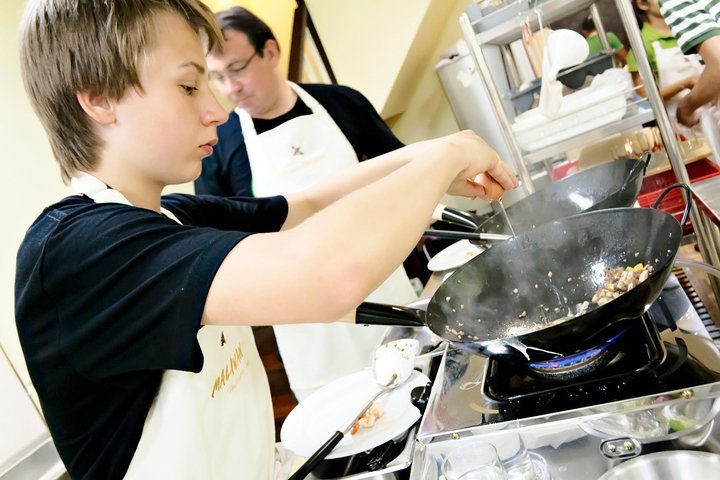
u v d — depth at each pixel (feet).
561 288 2.93
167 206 3.16
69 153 2.35
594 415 2.20
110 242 1.88
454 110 9.41
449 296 2.94
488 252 3.08
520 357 2.42
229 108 9.34
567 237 2.97
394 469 2.53
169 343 1.83
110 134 2.24
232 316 1.79
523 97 6.38
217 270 1.76
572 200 3.92
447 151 2.32
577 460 2.08
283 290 1.72
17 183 6.32
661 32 6.75
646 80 4.86
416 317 3.00
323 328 6.25
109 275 1.85
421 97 11.35
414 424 2.92
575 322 2.17
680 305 2.69
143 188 2.43
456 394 2.72
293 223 3.84
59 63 2.10
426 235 3.64
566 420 2.24
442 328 2.67
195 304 1.75
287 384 9.05
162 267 1.80
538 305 2.94
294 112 6.59
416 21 9.47
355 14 9.93
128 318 1.84
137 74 2.07
